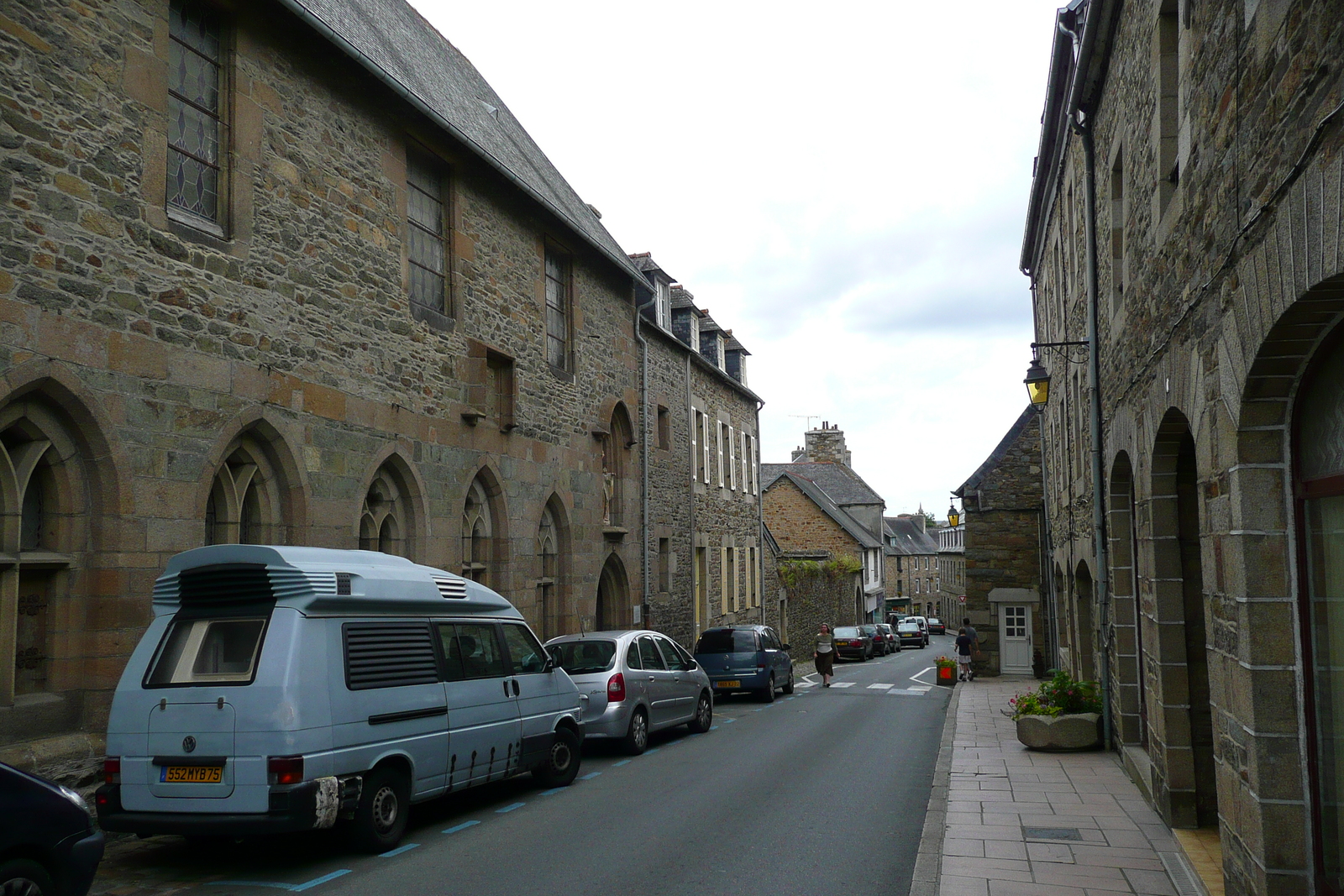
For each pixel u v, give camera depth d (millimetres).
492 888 6250
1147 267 7332
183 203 9016
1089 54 9461
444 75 16766
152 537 8188
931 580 84500
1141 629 8852
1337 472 4215
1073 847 6906
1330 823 4422
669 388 22109
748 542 28672
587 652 12305
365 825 6988
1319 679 4508
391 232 11867
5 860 4855
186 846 7402
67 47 7652
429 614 8164
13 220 7145
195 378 8727
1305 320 4016
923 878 6199
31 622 7520
